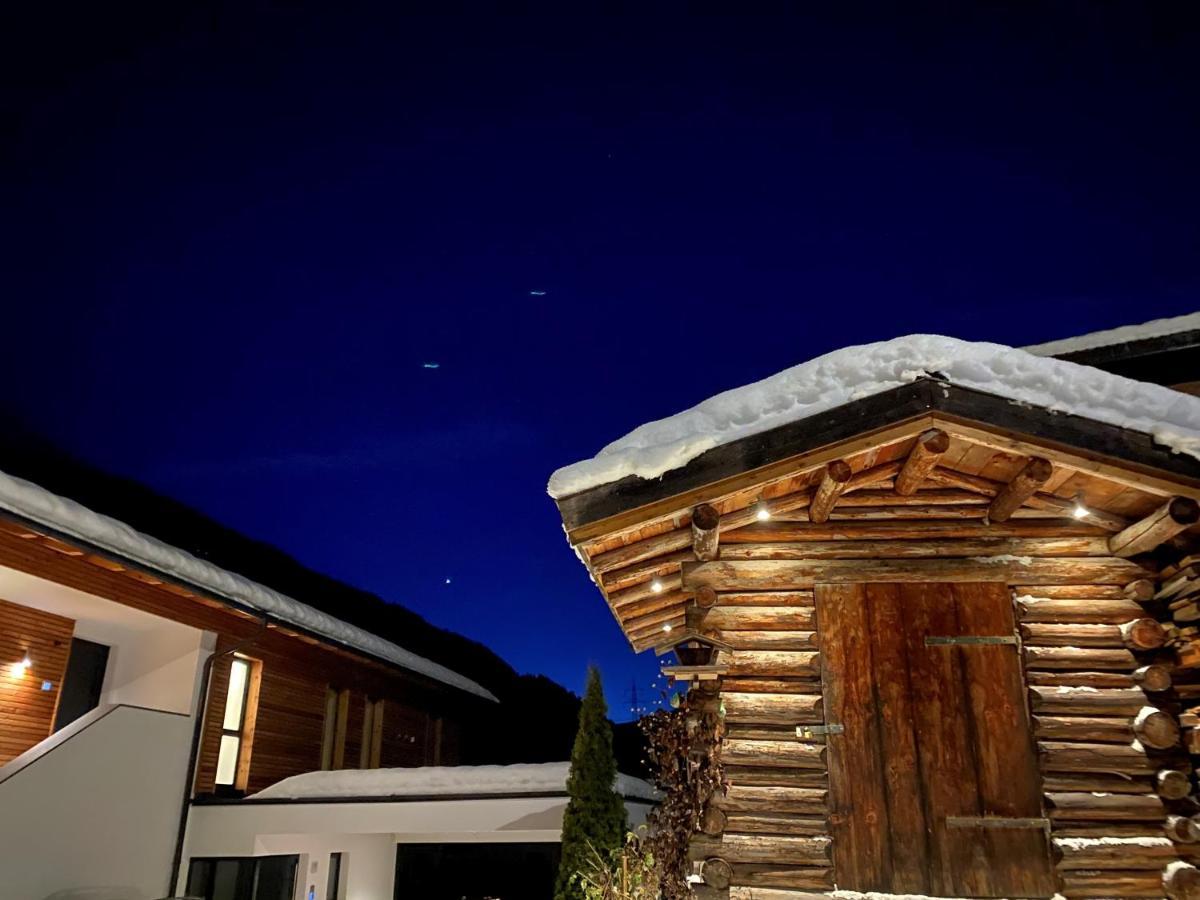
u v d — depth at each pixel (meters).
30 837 9.11
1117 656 5.28
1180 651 5.16
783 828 5.04
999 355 4.96
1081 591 5.42
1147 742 5.04
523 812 11.63
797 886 4.93
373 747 16.92
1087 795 5.01
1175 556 5.30
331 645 14.73
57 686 11.36
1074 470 4.90
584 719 11.36
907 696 5.21
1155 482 4.73
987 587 5.41
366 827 11.84
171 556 11.41
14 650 10.87
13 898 8.83
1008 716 5.16
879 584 5.45
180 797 11.58
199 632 12.45
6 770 9.09
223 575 12.69
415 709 19.03
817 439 4.87
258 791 13.10
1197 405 4.77
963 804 5.00
